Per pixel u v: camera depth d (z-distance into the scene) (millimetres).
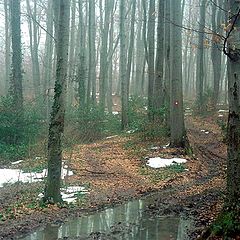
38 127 23094
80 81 29438
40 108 28625
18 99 22531
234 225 7305
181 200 12141
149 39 27484
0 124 21203
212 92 36062
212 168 17609
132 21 34531
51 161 11602
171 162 18688
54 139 11547
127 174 16562
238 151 7555
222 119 31516
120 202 12219
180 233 8922
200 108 35531
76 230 9430
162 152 20453
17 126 21641
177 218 10234
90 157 20203
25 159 19516
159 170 17359
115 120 32406
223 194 11922
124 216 10625
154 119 24344
